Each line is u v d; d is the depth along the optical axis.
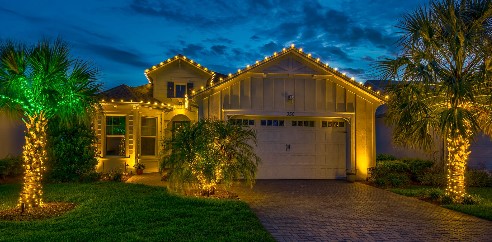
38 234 7.86
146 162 19.17
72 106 10.29
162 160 12.48
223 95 16.52
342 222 9.52
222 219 9.12
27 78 9.80
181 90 20.69
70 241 7.45
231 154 12.45
